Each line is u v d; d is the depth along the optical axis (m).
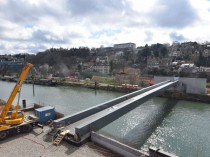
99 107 24.59
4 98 56.09
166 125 29.41
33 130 19.53
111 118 20.73
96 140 16.95
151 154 13.56
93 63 166.62
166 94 54.06
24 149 15.45
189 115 35.56
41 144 16.39
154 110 38.84
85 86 79.19
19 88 19.14
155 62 152.88
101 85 74.50
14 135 18.17
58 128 18.66
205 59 133.75
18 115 20.00
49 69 146.12
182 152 20.84
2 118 18.27
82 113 22.16
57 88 78.12
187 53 162.50
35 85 88.81
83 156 14.49
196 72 96.06
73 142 16.34
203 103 47.41
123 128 27.62
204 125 29.64
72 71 140.38
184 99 51.19
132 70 121.00
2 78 118.50
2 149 15.43
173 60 156.12
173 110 39.44
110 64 140.50
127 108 24.14
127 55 198.38
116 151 15.35
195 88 53.22
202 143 23.05
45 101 50.09
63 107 42.78
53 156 14.38
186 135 25.48
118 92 65.69
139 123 30.12
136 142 22.86
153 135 25.25
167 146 22.12
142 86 68.88
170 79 57.50
